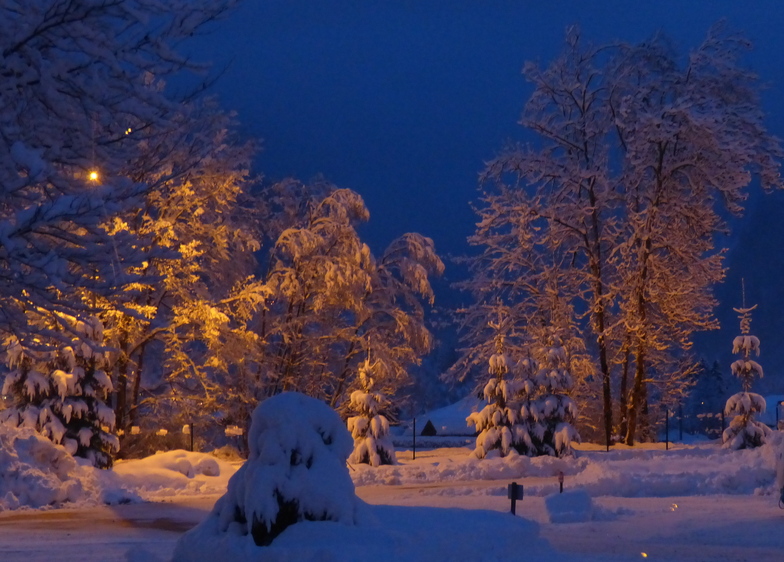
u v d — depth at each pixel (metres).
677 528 15.21
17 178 7.70
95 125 8.71
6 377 23.66
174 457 24.94
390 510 10.57
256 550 9.03
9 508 18.59
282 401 10.02
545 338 33.53
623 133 41.19
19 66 8.00
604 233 41.47
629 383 45.78
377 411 29.44
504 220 41.34
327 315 36.59
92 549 12.64
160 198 28.83
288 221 38.69
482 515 10.62
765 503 19.30
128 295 8.34
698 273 39.41
